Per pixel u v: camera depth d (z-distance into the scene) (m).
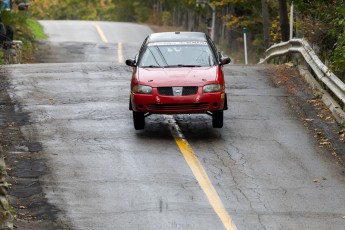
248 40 112.38
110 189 32.19
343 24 46.19
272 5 94.62
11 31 82.19
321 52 57.53
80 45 111.50
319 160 36.72
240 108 47.12
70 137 40.28
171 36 44.34
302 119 44.50
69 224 28.14
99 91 52.06
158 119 44.81
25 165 35.25
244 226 28.02
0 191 25.47
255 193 31.89
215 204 30.39
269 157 37.03
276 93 51.44
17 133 40.81
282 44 65.44
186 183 33.00
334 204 30.84
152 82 39.78
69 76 57.62
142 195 31.47
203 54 42.53
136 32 142.62
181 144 39.00
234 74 58.78
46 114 45.25
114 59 96.06
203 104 39.53
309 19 60.38
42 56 97.00
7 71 60.06
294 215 29.41
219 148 38.41
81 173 34.34
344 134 40.72
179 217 28.94
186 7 151.50
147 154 37.28
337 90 45.62
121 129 42.16
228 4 110.88
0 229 24.83
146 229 27.64
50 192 31.70
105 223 28.28
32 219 28.59
